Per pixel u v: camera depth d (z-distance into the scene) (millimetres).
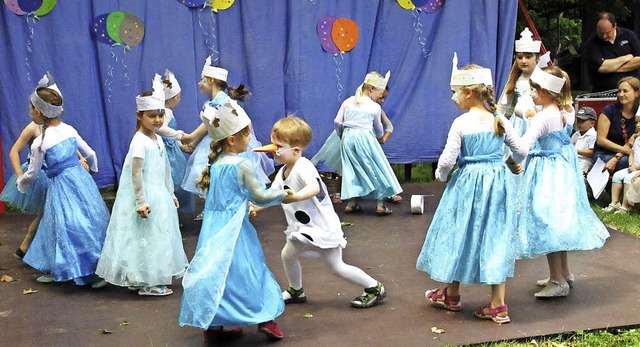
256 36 7879
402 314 4402
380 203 7098
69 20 7320
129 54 7535
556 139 4668
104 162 7602
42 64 7320
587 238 4539
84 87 7418
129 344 4000
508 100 5871
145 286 4797
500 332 4094
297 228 4359
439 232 4270
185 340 4055
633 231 6363
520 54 5699
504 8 8422
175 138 6125
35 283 5141
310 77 8055
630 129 7254
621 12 12234
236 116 3879
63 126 5137
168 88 6230
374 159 6984
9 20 7195
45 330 4230
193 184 6215
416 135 8438
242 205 3896
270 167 7074
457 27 8336
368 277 4500
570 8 12945
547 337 4051
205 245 3834
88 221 5023
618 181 7078
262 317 3877
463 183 4215
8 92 7266
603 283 4980
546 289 4672
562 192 4602
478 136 4195
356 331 4137
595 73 8422
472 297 4711
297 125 4141
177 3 7602
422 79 8375
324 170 8102
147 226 4797
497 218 4180
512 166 4367
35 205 5293
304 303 4621
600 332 4098
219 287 3730
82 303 4707
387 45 8289
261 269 3963
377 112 7094
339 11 8062
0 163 7215
